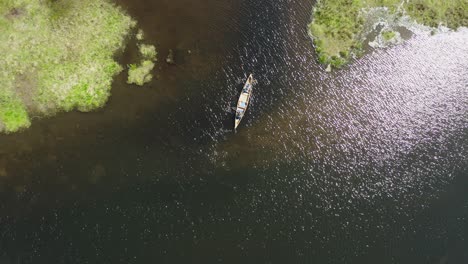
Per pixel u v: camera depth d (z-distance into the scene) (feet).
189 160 120.16
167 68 129.08
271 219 116.26
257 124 126.62
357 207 120.88
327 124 130.41
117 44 129.29
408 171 127.13
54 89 121.60
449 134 134.10
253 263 110.83
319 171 124.06
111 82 125.08
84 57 126.11
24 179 113.19
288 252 113.09
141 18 133.69
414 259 116.16
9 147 115.65
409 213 121.60
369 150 128.57
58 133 118.42
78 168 115.55
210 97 127.65
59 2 130.82
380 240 117.50
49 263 105.09
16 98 119.65
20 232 107.76
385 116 134.10
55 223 109.29
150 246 109.19
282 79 133.18
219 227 113.50
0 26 125.29
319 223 117.60
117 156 118.11
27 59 123.34
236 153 122.62
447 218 121.90
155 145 120.67
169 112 124.57
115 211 111.96
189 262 108.78
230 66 132.05
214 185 118.32
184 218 113.29
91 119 120.88
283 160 123.95
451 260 116.88
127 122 122.01
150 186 116.06
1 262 104.37
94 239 108.37
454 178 127.75
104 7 132.77
